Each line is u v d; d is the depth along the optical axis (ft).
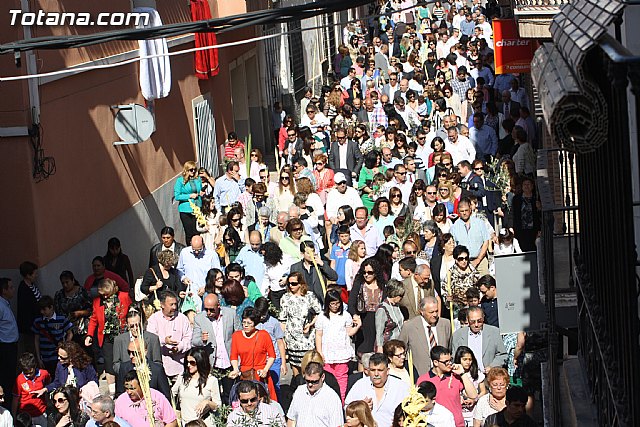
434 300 105.50
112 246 146.10
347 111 234.79
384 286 117.60
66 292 124.98
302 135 215.31
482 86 249.34
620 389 46.42
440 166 165.99
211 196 177.06
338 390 102.06
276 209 163.94
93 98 160.86
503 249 131.23
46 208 140.56
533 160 168.76
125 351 110.22
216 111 241.76
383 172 171.83
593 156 54.65
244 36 275.39
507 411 86.94
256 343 108.99
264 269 131.75
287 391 126.00
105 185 163.22
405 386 94.89
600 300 53.16
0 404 100.94
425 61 298.35
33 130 135.85
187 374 102.73
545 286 80.84
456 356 95.61
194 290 134.72
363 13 485.56
